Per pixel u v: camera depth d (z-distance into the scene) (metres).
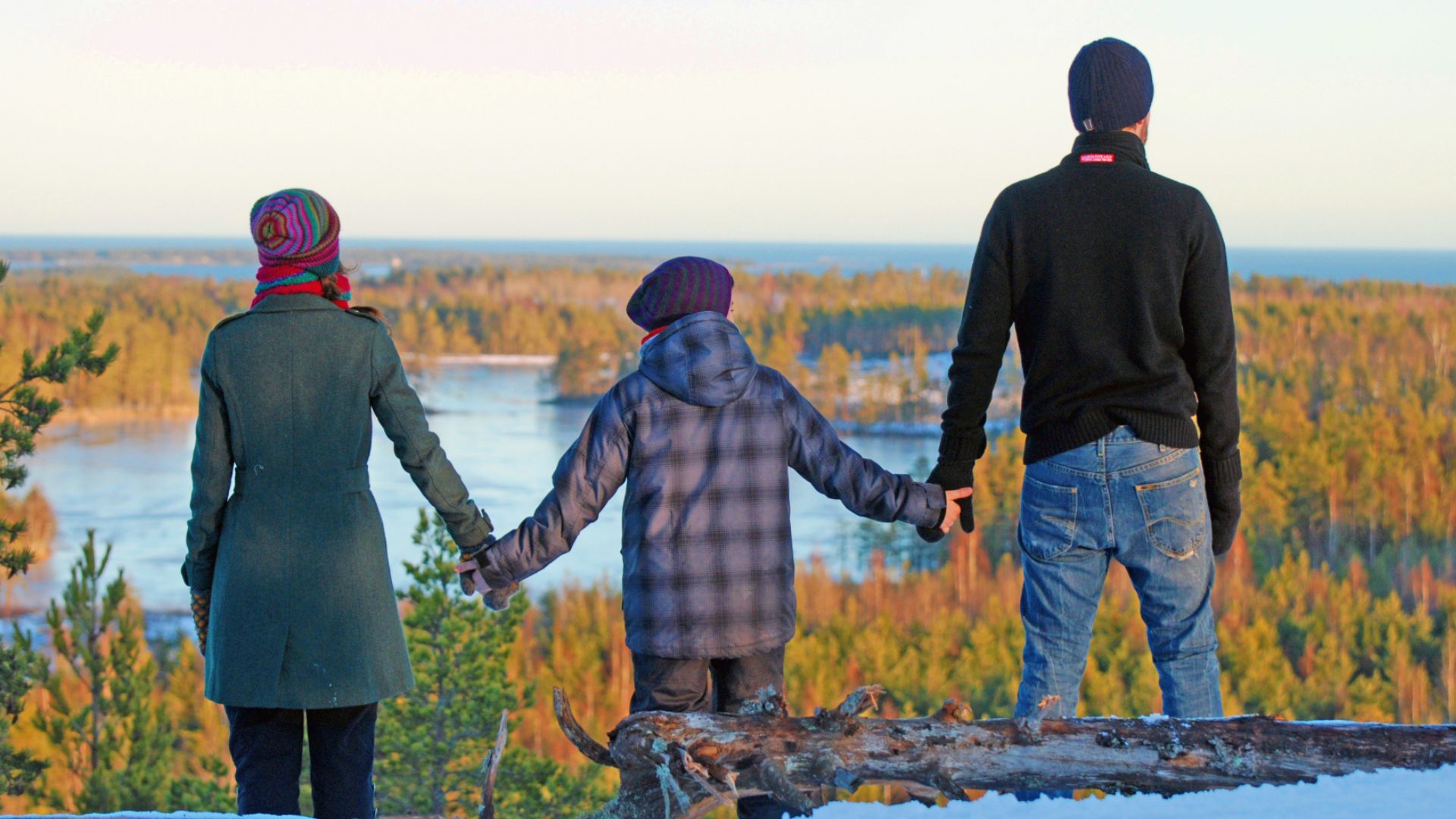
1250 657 131.00
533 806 26.28
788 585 4.82
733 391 4.70
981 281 5.05
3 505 16.70
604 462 4.80
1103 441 4.82
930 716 3.83
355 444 4.91
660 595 4.71
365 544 4.93
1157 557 4.82
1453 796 3.40
